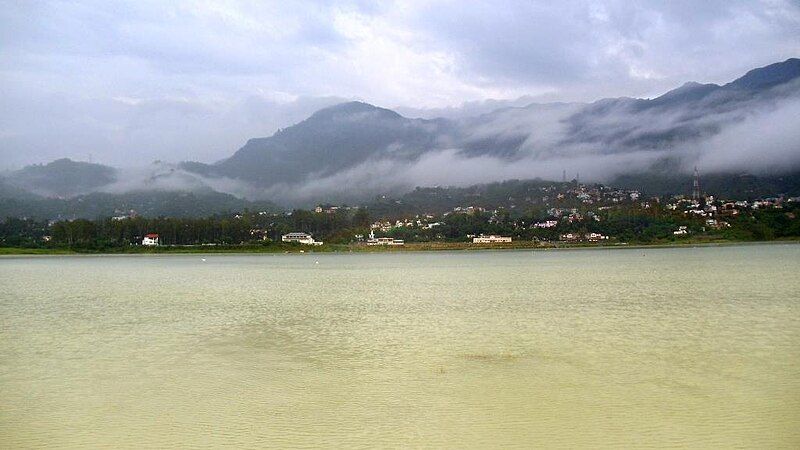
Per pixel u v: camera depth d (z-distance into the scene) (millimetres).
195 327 45031
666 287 73812
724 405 23750
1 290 80438
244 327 44875
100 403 24891
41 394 26328
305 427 21719
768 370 29141
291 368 30844
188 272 127062
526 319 47531
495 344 36812
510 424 21828
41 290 80188
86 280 101000
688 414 22719
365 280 98562
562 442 20031
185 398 25516
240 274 118812
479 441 20188
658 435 20594
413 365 31312
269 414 23250
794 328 40938
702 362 31016
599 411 23188
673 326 42594
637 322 44812
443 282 91375
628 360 31734
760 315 47375
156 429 21672
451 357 33188
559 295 66688
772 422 21734
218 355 34312
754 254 171875
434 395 25625
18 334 42062
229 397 25609
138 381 28422
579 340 37688
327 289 80062
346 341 38500
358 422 22234
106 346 37281
